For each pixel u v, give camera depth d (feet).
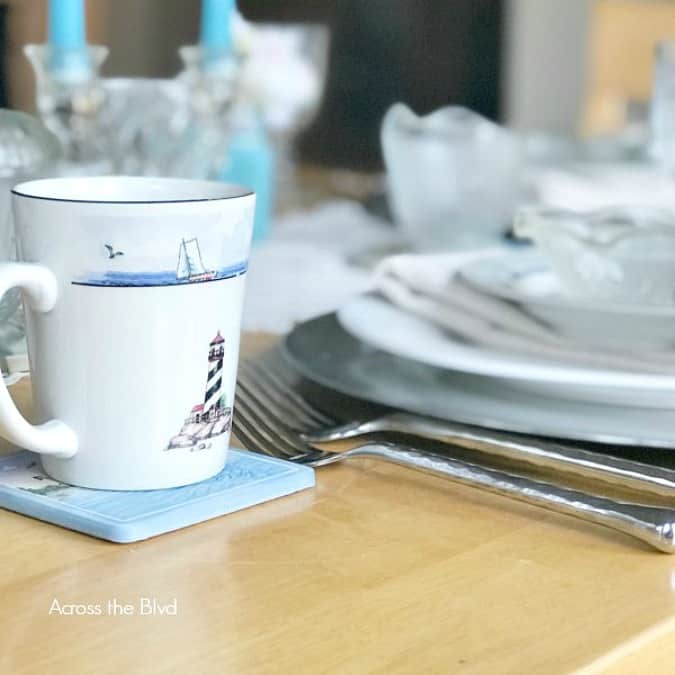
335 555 1.35
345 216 4.58
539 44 7.24
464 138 4.19
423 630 1.15
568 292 2.27
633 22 8.04
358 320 2.10
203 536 1.39
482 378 1.99
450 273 2.20
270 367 2.20
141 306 1.42
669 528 1.38
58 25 2.67
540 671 1.07
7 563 1.29
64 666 1.06
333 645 1.11
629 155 5.63
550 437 1.81
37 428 1.45
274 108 5.30
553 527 1.47
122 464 1.46
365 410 1.96
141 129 3.03
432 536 1.42
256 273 3.28
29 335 1.48
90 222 1.40
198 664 1.06
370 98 5.90
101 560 1.31
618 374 1.78
